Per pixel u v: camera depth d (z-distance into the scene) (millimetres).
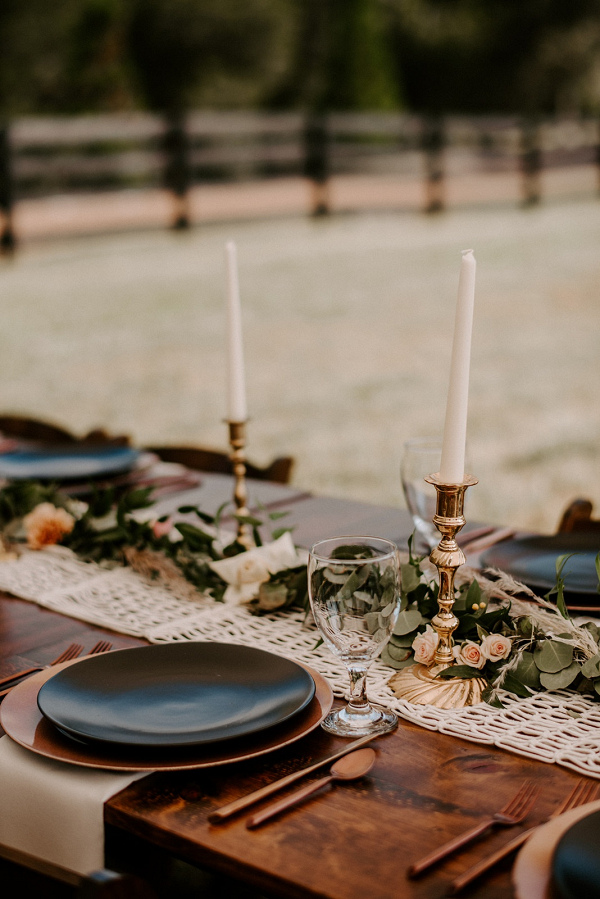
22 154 14195
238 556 1287
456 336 988
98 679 975
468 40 19812
